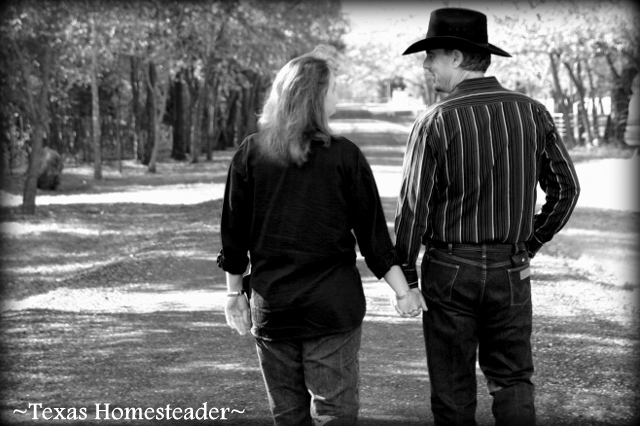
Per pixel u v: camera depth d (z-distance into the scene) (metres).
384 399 5.58
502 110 4.01
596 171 26.05
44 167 24.28
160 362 6.49
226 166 36.34
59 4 16.97
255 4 31.86
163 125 47.50
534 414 4.06
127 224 16.41
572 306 8.43
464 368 4.16
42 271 11.13
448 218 4.05
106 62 29.86
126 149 45.09
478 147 3.98
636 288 9.32
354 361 3.81
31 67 19.39
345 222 3.74
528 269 4.13
